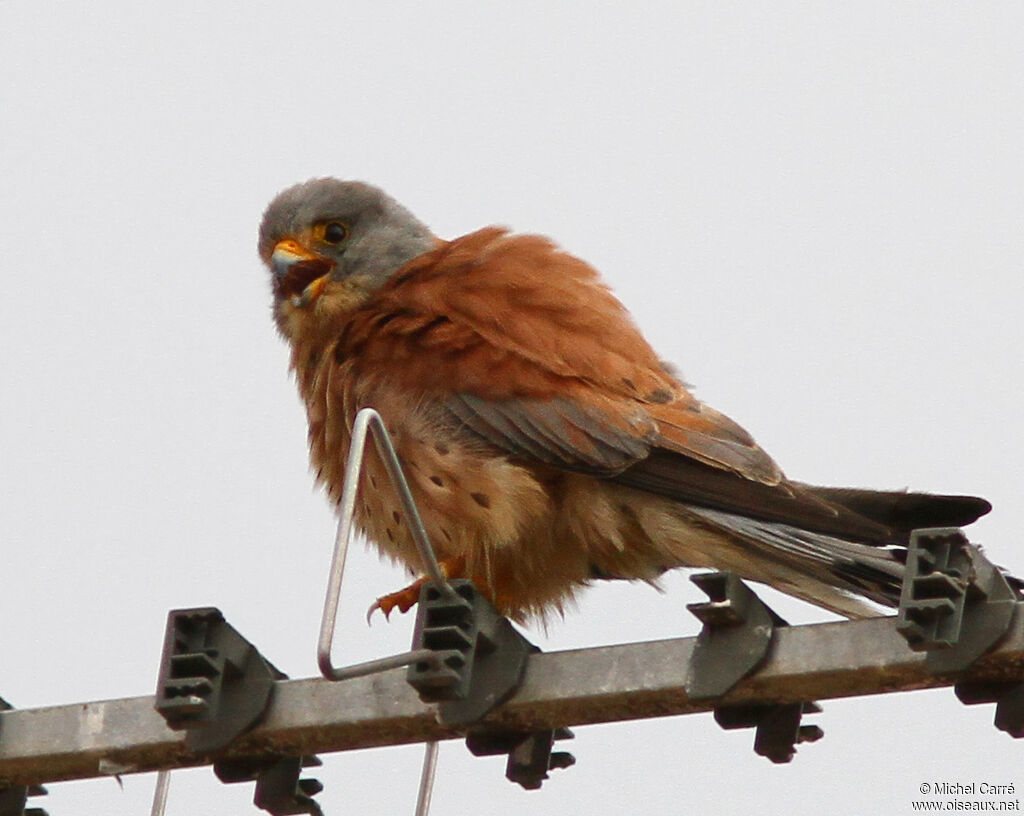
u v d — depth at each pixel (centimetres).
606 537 1084
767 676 697
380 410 1104
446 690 738
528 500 1070
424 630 750
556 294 1127
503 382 1087
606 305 1147
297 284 1233
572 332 1109
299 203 1253
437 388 1095
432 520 1086
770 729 718
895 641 680
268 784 795
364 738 768
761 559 1041
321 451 1162
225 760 793
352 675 697
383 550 1138
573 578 1123
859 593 998
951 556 662
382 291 1184
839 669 685
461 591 759
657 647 722
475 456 1075
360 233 1234
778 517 1016
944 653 664
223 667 774
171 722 767
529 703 737
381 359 1120
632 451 1065
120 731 796
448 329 1112
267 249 1282
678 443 1068
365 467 1101
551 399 1080
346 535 715
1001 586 666
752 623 704
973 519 990
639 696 720
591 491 1083
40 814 870
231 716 774
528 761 770
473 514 1072
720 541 1050
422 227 1279
